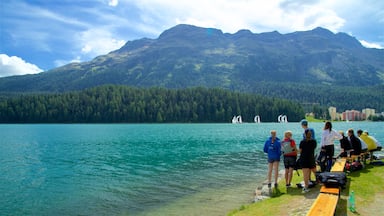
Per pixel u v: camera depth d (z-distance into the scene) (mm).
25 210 16703
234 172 27109
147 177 25203
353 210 11500
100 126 153375
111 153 42125
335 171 14773
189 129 119500
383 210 11555
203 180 23812
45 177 25422
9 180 24266
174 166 30641
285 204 13141
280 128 130375
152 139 68062
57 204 17734
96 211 16453
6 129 122000
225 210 16188
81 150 46375
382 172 18094
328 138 16672
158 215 15641
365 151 20188
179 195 19375
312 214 9477
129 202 18000
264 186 17672
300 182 16812
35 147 51500
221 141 62469
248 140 65188
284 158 15984
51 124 182250
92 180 24109
